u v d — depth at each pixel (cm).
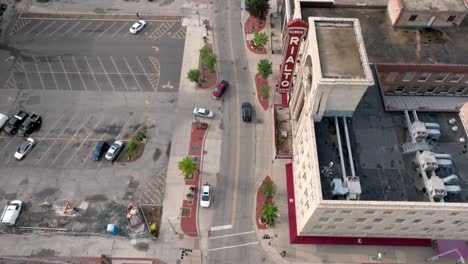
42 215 6556
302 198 5859
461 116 5575
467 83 7000
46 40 8800
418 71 6656
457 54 6712
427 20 6831
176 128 7575
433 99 7312
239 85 8188
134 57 8594
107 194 6800
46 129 7519
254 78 8300
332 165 5084
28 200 6712
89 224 6481
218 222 6519
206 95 8038
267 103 7925
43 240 6312
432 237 5941
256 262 6169
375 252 6275
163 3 9581
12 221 6353
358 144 5328
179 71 8394
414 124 5238
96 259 6156
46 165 7094
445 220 5156
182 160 7019
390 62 6581
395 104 7094
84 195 6781
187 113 7781
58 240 6316
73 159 7175
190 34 9019
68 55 8581
